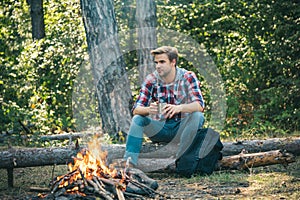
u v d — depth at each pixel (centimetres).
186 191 635
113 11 1021
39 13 1526
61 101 1238
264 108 1212
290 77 1216
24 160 684
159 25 1413
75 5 1463
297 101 1188
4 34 1444
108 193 566
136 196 594
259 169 741
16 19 1570
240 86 1296
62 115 1203
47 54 1247
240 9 1374
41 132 1004
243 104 1287
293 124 1170
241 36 1342
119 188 583
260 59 1272
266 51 1254
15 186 687
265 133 1105
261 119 1224
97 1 1009
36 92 1208
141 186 609
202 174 716
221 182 675
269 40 1252
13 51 1359
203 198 599
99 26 1007
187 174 711
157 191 637
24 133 864
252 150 764
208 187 652
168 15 1423
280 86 1209
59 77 1238
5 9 1537
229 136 1134
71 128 1152
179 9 1419
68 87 1241
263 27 1291
